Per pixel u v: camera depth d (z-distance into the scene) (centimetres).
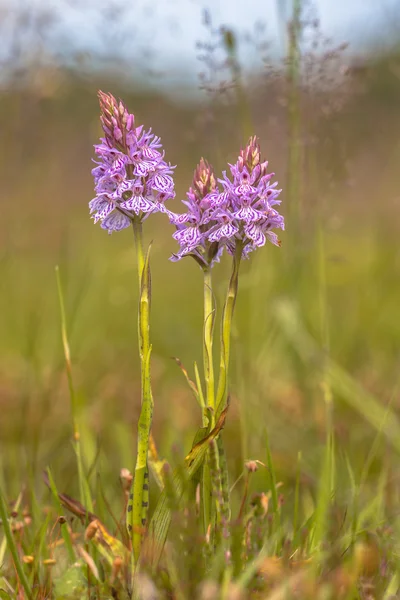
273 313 111
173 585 77
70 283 132
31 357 106
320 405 112
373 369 127
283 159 110
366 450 102
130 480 83
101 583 79
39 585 80
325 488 82
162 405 119
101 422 109
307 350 107
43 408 103
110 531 87
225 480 78
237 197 77
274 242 78
